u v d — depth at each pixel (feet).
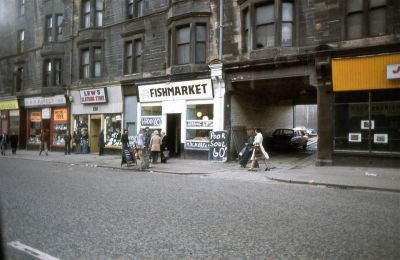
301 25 50.67
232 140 60.13
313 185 34.83
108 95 76.74
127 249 15.35
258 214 21.90
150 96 68.49
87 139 80.28
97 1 80.38
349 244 15.92
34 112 97.14
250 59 54.24
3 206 24.13
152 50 69.26
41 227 18.90
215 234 17.62
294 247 15.55
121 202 25.66
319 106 48.93
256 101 71.10
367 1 45.34
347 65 46.14
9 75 103.14
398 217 21.08
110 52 77.25
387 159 44.29
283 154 70.69
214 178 40.24
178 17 62.90
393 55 43.09
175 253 14.85
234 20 58.34
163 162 56.85
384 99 44.68
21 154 80.23
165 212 22.47
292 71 51.29
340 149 47.73
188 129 63.36
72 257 14.32
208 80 59.98
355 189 32.37
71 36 85.25
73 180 37.78
